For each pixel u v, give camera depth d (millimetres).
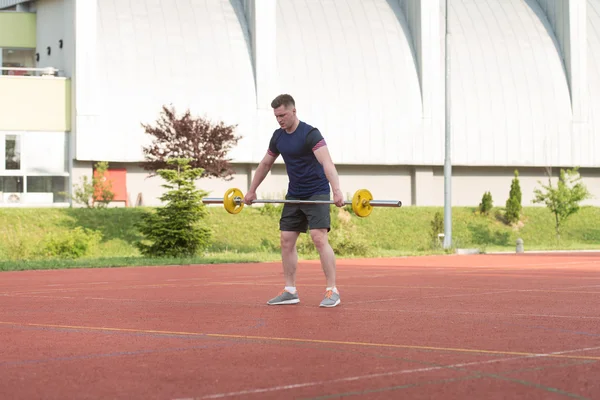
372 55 70938
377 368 7797
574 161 75188
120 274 26219
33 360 8336
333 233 43031
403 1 74250
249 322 11602
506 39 75812
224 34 67188
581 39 75875
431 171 72125
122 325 11328
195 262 33438
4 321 12000
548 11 78750
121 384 7066
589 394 6609
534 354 8633
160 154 52938
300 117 67562
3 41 67750
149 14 66000
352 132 68875
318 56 69438
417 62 71938
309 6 72000
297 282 21141
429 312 12992
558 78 75688
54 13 66000
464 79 72938
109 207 57469
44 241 41531
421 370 7680
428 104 71062
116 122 62406
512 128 73438
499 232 63719
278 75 67812
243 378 7316
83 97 61656
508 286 19234
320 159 13375
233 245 53156
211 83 65250
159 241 39000
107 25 64250
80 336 10180
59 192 59500
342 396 6531
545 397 6484
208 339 9844
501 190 74750
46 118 62188
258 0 66438
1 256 43219
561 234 65125
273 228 56375
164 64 64500
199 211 40000
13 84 61625
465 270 27281
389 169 71688
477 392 6680
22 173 61594
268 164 14078
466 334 10250
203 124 54031
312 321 11703
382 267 29859
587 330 10656
